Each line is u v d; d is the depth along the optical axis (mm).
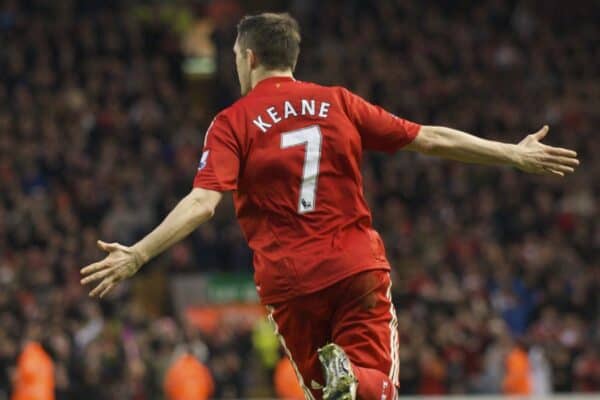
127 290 49188
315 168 14328
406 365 45438
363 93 64812
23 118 56719
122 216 53125
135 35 63969
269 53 14789
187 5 73375
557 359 48969
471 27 72562
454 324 47688
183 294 52406
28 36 61500
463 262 53938
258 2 73375
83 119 58250
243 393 43750
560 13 74500
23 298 44562
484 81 68062
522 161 14758
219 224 54750
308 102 14539
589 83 69562
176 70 64938
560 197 60875
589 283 54156
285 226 14320
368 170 59906
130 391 40562
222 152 14211
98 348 40875
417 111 64438
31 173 54188
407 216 58281
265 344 44562
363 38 69125
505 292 52844
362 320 14289
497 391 45375
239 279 52812
